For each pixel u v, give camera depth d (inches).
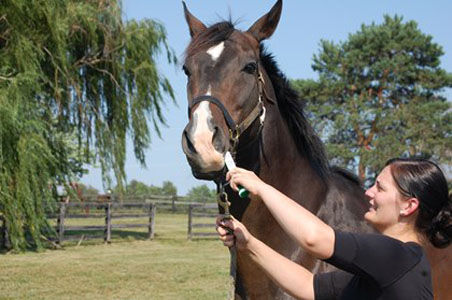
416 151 1000.2
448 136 1019.3
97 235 592.1
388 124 1024.9
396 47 1103.0
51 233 538.6
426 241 72.7
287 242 110.1
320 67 1162.0
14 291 309.1
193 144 92.2
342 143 1056.2
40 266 406.6
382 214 73.4
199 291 316.5
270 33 119.3
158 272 387.9
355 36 1159.6
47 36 487.8
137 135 584.1
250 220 110.1
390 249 66.1
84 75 574.2
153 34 587.5
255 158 111.7
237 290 112.6
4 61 450.0
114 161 576.1
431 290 66.2
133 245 574.2
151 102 590.6
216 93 100.0
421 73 1115.3
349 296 69.9
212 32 109.0
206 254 502.9
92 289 319.3
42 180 449.7
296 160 119.3
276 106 117.0
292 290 78.0
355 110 1053.8
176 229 777.6
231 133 100.9
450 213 71.5
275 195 68.7
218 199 100.1
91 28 533.0
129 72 581.9
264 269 80.1
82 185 1422.2
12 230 442.6
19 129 426.0
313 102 1125.1
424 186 70.7
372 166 968.3
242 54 105.3
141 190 1605.6
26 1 460.1
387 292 65.2
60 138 522.9
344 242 65.6
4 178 424.8
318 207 118.3
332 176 126.3
